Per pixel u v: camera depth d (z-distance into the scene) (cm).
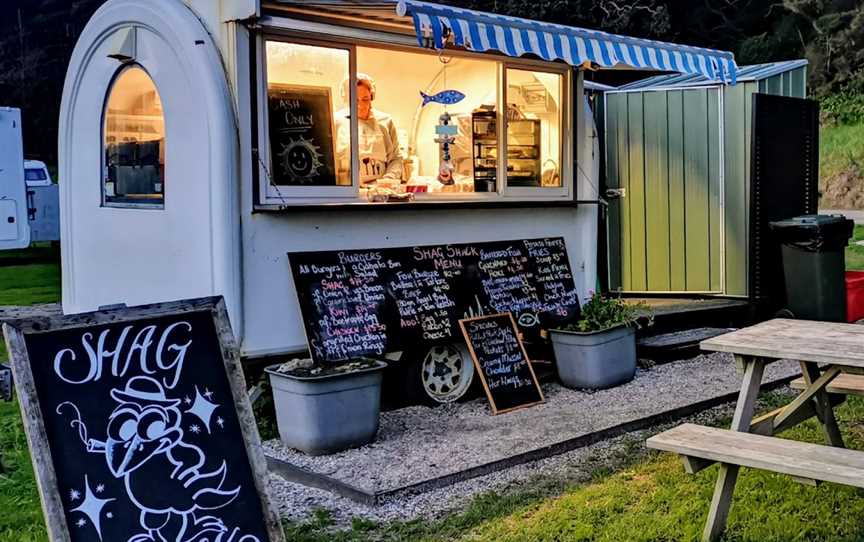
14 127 1429
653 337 731
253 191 529
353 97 579
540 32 538
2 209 1421
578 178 702
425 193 629
